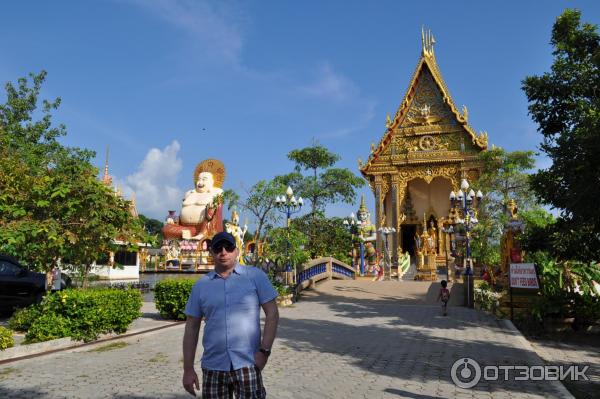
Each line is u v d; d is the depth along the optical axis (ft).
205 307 12.34
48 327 31.14
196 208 168.96
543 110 43.32
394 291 80.38
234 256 12.71
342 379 23.84
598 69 40.29
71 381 22.59
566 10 43.50
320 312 55.01
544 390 22.25
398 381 23.56
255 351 12.10
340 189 127.44
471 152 142.61
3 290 45.14
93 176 36.78
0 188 36.17
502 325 44.21
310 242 118.11
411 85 151.43
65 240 34.94
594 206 33.45
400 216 148.36
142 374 24.04
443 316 51.44
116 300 35.06
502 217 98.99
